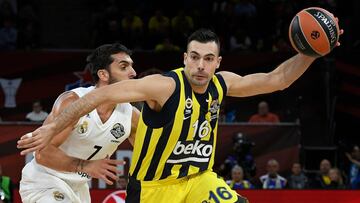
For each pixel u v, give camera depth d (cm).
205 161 864
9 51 2286
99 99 789
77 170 972
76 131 958
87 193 1041
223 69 2336
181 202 862
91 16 2712
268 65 2339
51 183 989
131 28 2459
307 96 2392
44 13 2769
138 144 854
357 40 2598
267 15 2562
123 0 2656
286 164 2062
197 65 816
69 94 961
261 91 884
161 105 823
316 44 824
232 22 2531
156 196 862
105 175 973
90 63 991
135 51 2308
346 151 2247
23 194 1016
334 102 2411
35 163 1009
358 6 2634
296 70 866
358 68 2442
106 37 2441
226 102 2331
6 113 2283
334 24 828
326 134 2394
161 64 2316
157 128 832
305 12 839
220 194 851
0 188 1680
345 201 1706
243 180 1872
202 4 2658
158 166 851
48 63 2298
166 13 2636
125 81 802
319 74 2398
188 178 867
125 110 981
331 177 1911
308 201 1706
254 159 2056
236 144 1948
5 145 1911
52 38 2747
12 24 2467
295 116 2347
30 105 2294
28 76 2295
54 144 953
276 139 2064
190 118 832
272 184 1892
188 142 843
